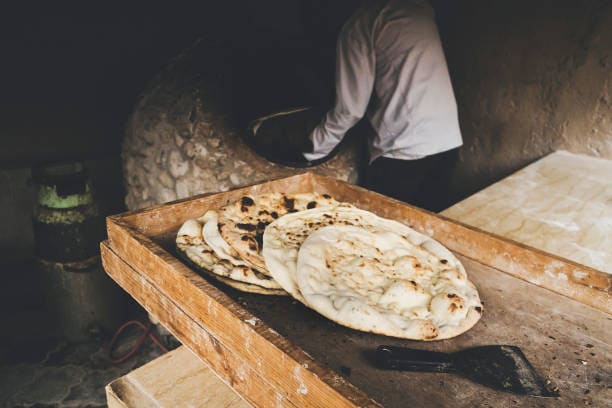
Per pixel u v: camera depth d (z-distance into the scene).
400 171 3.23
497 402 1.02
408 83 2.88
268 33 3.74
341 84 2.86
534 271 1.44
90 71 3.94
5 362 3.24
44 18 3.65
